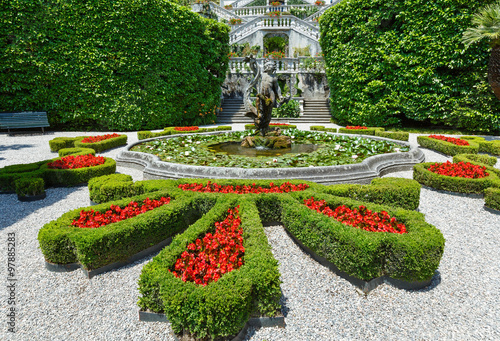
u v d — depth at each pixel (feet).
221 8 90.79
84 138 31.73
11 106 41.45
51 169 19.25
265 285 7.73
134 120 47.21
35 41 40.34
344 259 9.62
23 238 12.91
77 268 10.77
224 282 7.54
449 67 42.22
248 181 15.62
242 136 33.83
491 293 9.37
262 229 10.18
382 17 45.85
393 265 9.37
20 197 17.16
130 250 10.89
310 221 10.78
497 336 7.64
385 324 8.14
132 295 9.38
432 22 42.24
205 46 55.31
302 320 8.33
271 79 26.35
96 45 43.62
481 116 42.06
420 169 19.39
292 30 80.38
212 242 9.61
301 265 10.94
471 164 19.86
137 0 44.27
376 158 20.80
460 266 10.84
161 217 11.62
